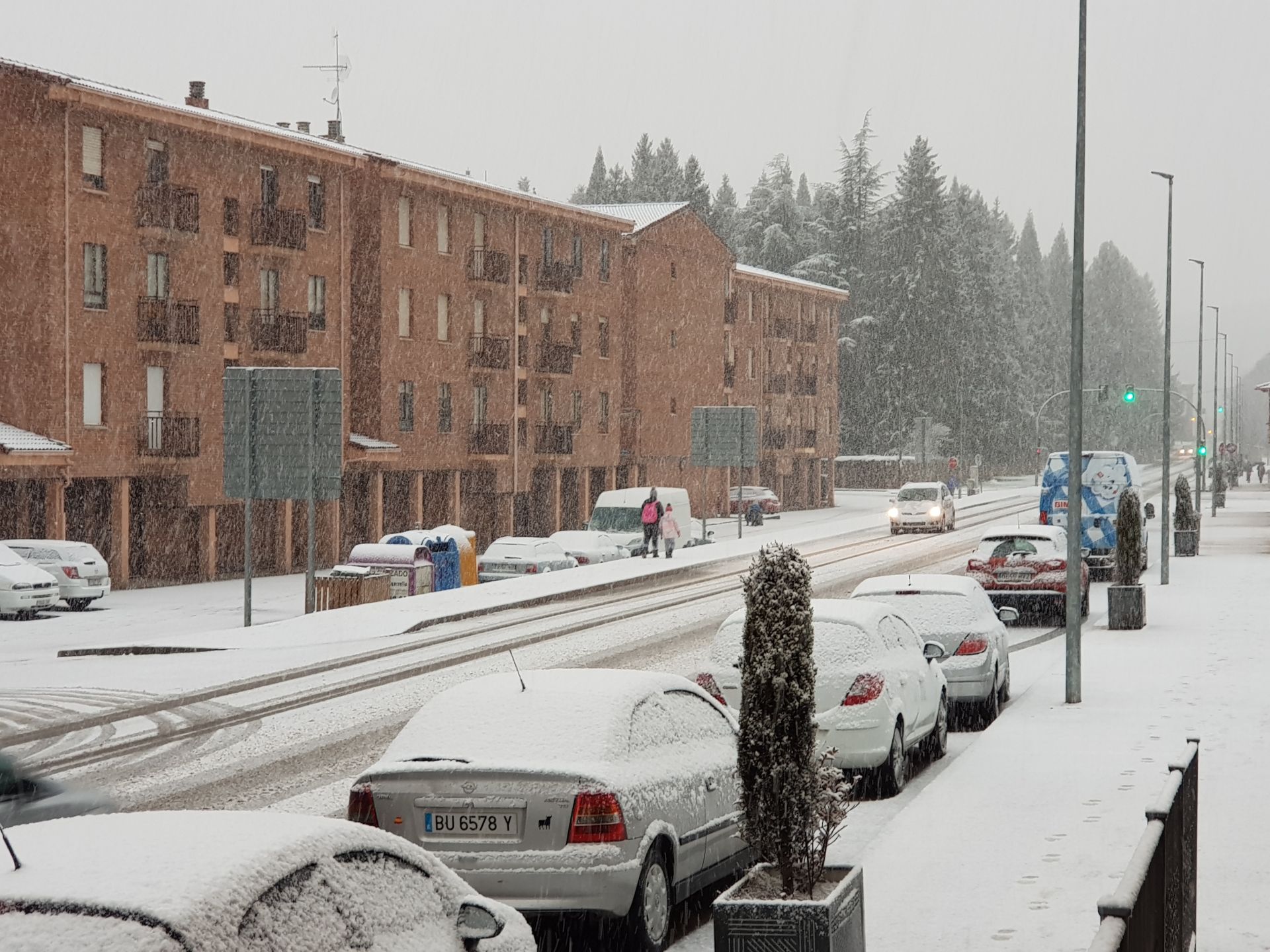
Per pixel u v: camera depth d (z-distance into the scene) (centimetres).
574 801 841
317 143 5038
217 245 4709
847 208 13900
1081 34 1916
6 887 419
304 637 2581
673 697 998
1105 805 1182
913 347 13238
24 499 4088
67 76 4147
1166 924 642
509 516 6241
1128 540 2612
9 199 4084
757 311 9031
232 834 470
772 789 759
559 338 6631
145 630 3042
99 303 4325
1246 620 2664
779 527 7225
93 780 1391
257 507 4912
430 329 5709
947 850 1046
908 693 1421
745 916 689
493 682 973
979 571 2839
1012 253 18088
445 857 843
